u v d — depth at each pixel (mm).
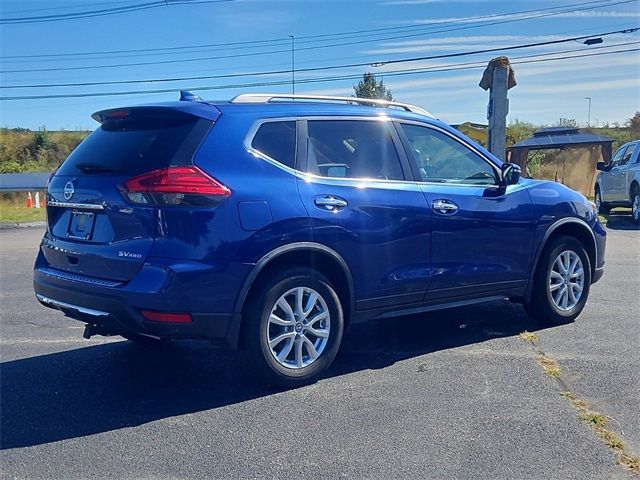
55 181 5078
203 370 5328
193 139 4512
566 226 6379
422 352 5668
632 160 16672
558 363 5320
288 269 4746
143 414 4465
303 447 3934
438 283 5484
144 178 4383
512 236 5910
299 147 4918
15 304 7973
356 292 5074
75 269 4766
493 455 3787
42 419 4395
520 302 6387
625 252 11352
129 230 4422
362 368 5285
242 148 4648
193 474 3641
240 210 4492
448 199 5500
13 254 13008
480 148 5938
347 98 5473
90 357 5715
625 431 4086
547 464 3678
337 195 4934
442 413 4367
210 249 4387
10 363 5562
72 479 3604
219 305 4445
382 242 5125
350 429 4160
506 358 5457
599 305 7242
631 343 5832
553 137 27000
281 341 4789
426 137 5645
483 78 19328
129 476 3627
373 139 5301
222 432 4160
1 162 55906
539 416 4297
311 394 4750
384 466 3688
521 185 6145
